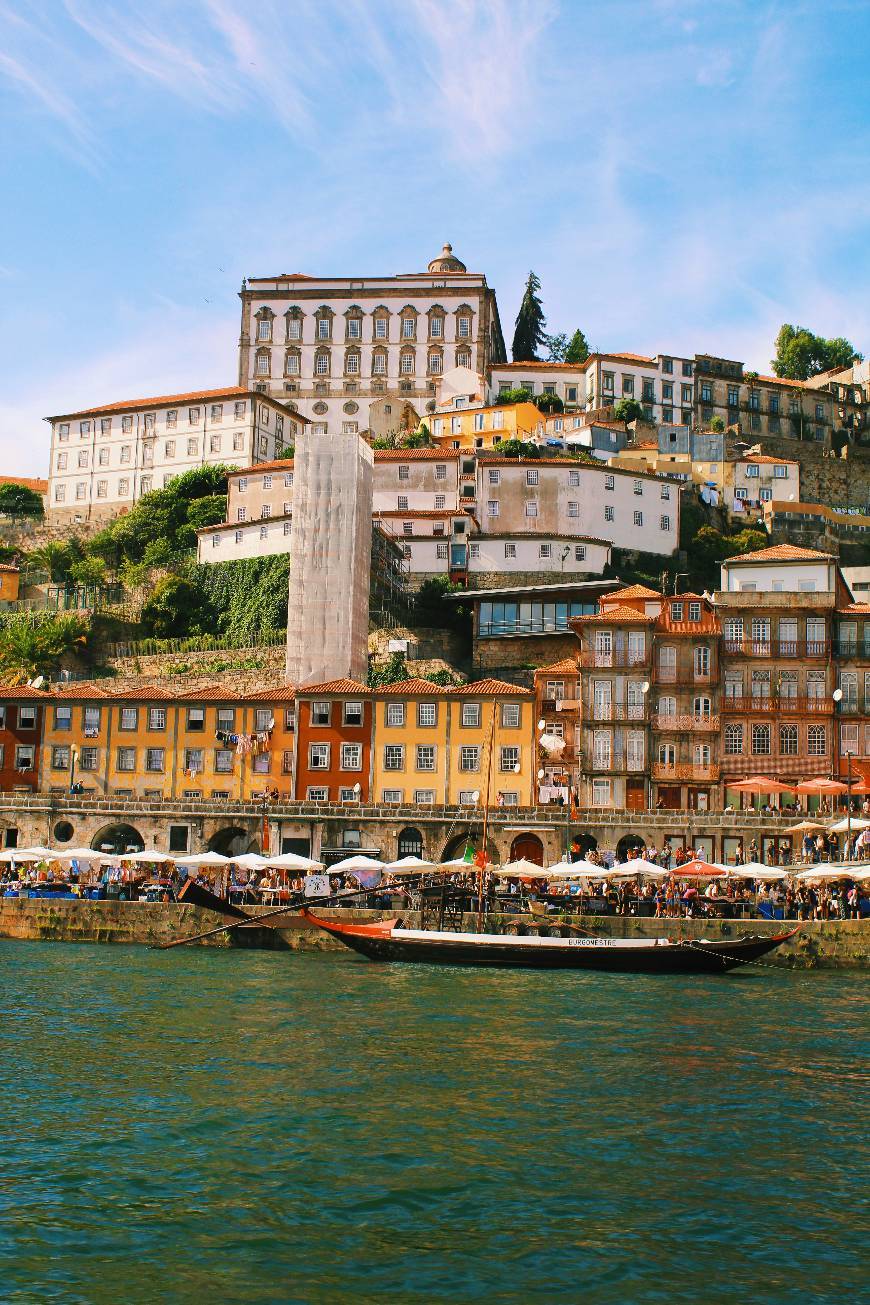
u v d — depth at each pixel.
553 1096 32.72
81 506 159.25
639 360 166.12
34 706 95.06
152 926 64.62
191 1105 31.36
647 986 52.16
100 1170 26.22
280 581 124.19
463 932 59.50
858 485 167.00
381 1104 31.67
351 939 59.22
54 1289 20.64
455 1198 24.80
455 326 174.75
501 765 89.94
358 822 82.25
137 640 126.12
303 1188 25.30
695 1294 20.69
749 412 169.50
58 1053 36.97
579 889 67.94
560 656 110.06
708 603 92.06
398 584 123.56
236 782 92.44
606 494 131.50
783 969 58.56
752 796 87.38
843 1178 26.25
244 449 153.38
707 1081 34.66
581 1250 22.34
